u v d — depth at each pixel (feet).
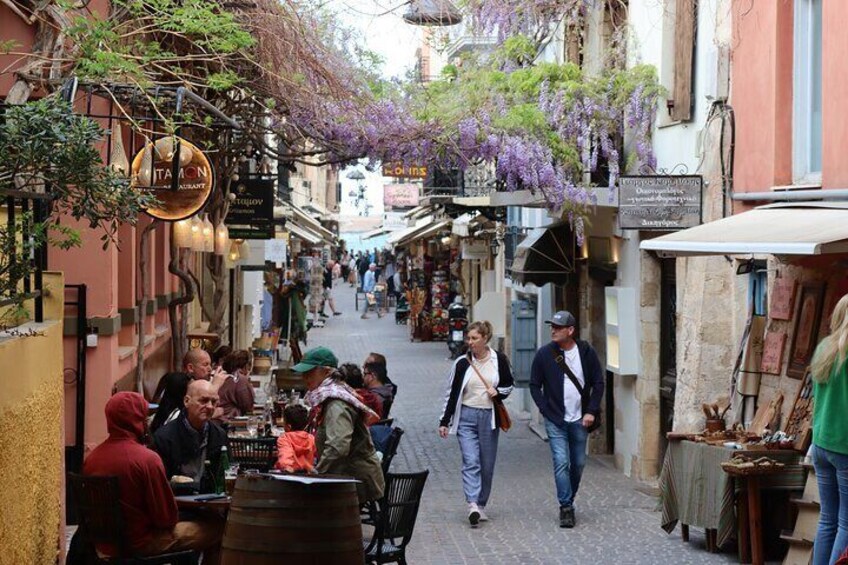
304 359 36.01
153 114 44.01
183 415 34.73
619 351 58.54
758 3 46.83
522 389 86.74
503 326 94.38
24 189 28.86
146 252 49.19
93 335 44.14
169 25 40.22
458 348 122.42
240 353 50.19
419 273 172.65
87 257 44.19
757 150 47.03
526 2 63.36
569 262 71.82
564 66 61.00
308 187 208.23
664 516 42.73
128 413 29.43
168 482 30.01
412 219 160.76
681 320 51.72
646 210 50.96
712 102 50.47
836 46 41.09
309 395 34.88
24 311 29.68
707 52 50.85
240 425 46.39
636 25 61.41
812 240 34.78
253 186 75.46
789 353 43.01
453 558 40.96
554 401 47.14
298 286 118.11
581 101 59.67
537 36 66.54
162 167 40.06
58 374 33.32
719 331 48.85
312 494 26.00
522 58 64.03
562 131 59.67
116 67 36.63
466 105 59.26
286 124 56.44
